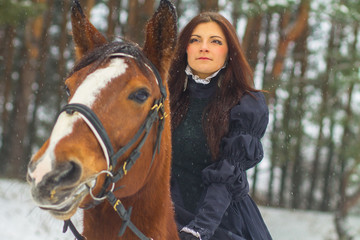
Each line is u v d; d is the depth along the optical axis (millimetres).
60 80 19281
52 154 2008
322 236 15398
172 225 2789
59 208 2025
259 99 3119
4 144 21875
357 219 19641
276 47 20156
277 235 14945
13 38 20000
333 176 25328
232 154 2926
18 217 10320
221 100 3113
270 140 21000
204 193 3059
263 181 27609
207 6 15852
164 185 2662
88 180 2102
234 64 3186
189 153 3230
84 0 16703
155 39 2557
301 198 26906
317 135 24297
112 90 2240
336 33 23078
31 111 23625
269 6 14125
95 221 2549
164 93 2521
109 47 2449
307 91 21094
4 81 21359
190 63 3236
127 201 2533
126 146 2287
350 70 16656
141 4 17219
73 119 2113
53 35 21797
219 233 2959
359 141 18016
